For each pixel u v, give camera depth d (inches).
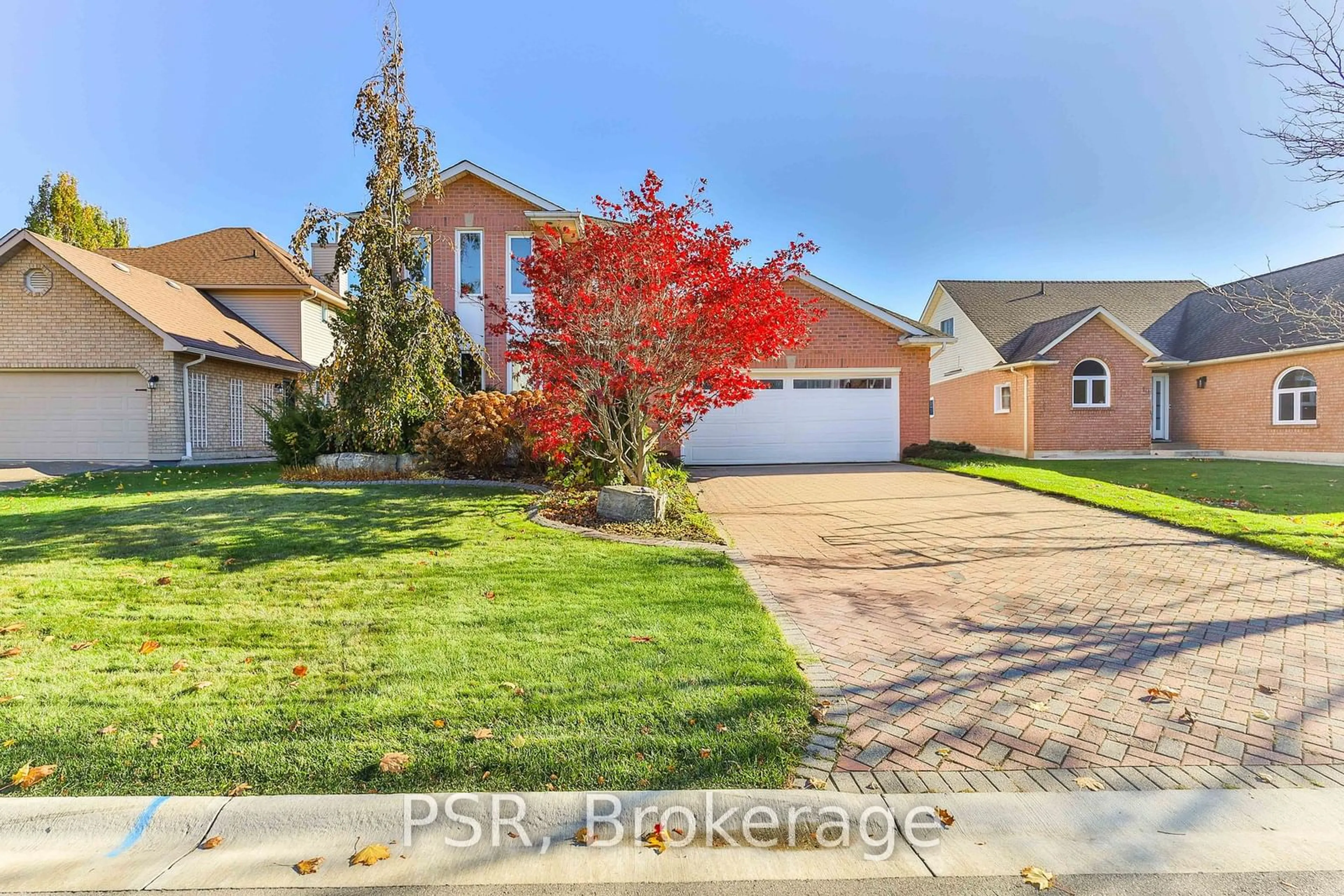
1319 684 145.3
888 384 647.1
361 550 246.4
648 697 130.4
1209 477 514.6
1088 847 94.3
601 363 315.0
